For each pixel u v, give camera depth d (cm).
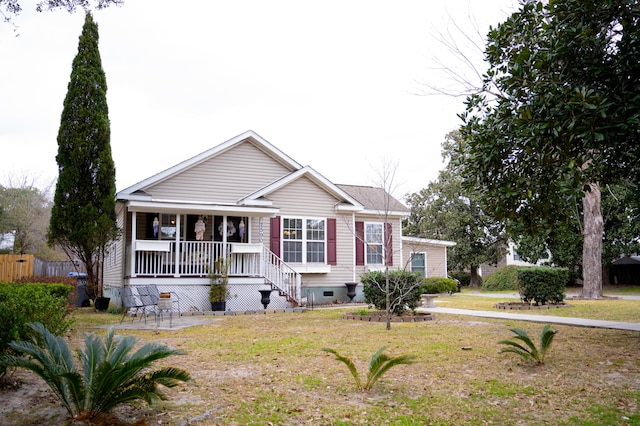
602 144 681
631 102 643
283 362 704
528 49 759
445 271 2697
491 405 504
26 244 3466
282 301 1712
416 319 1258
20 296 631
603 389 556
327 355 754
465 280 3712
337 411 482
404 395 538
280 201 1948
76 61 1633
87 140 1571
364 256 2150
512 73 722
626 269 3105
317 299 2008
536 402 512
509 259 3859
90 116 1595
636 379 595
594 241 2098
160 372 435
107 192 1591
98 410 427
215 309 1564
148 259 1611
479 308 1639
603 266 2973
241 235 1761
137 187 1681
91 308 1630
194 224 1755
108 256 2116
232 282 1648
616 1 642
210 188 1845
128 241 1672
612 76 677
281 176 1991
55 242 1592
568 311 1453
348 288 2034
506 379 605
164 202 1562
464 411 485
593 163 725
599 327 1062
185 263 1647
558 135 651
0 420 425
